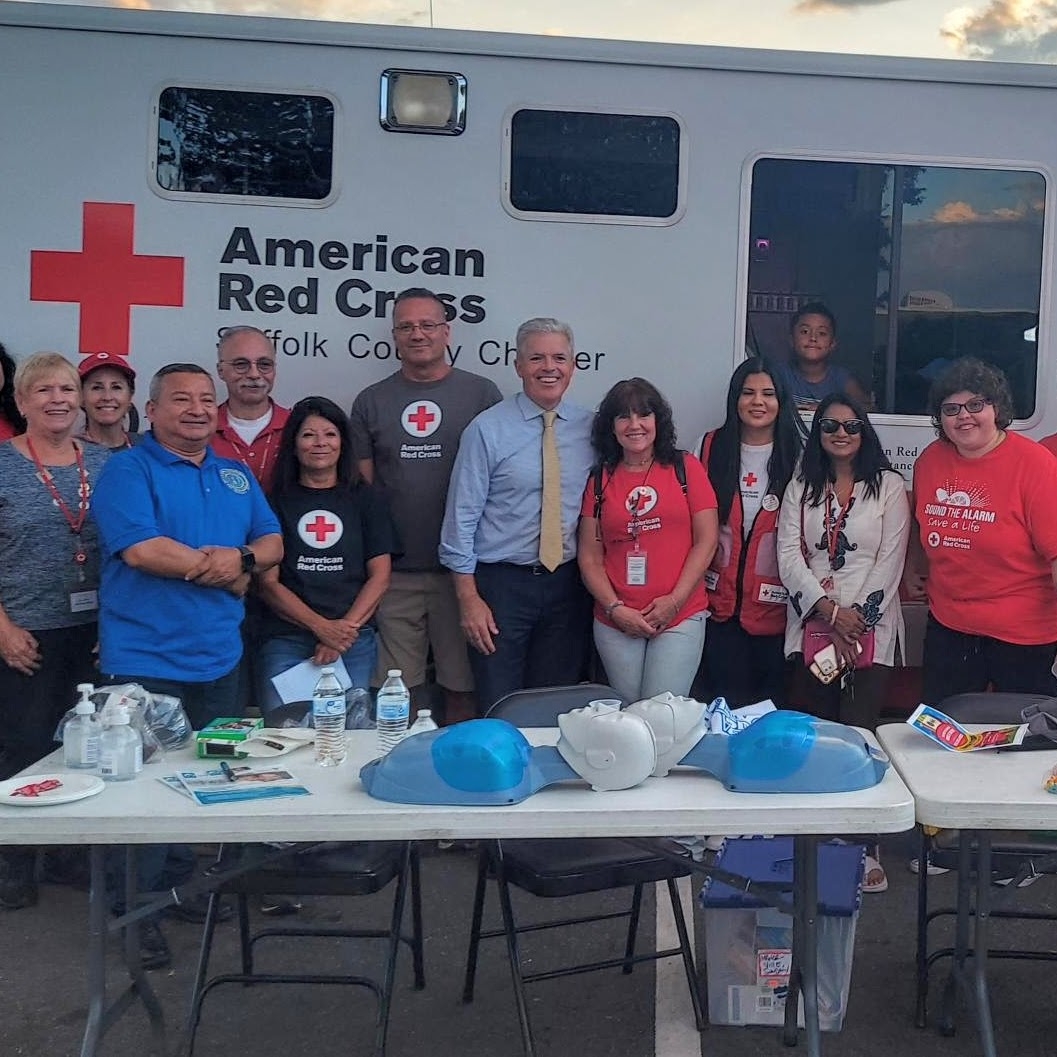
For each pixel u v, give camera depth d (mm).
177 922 3891
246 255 4363
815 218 4477
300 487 4215
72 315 4336
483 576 4328
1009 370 4562
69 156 4297
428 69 4352
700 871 2816
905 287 4512
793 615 4250
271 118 4344
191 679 3631
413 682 4547
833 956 3170
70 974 3549
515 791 2590
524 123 4395
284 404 4426
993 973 3541
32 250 4309
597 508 4242
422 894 4125
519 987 2945
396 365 4449
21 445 3992
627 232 4434
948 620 4012
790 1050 3127
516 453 4242
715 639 4445
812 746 2670
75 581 3988
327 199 4371
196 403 3570
